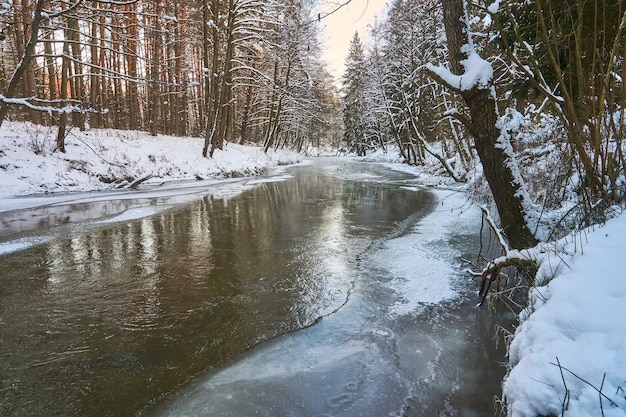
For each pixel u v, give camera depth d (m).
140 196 14.13
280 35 22.78
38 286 5.48
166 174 18.58
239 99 34.00
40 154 14.38
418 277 5.71
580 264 2.65
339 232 8.64
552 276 2.86
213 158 22.55
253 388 3.21
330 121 62.88
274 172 26.50
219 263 6.50
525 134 9.71
